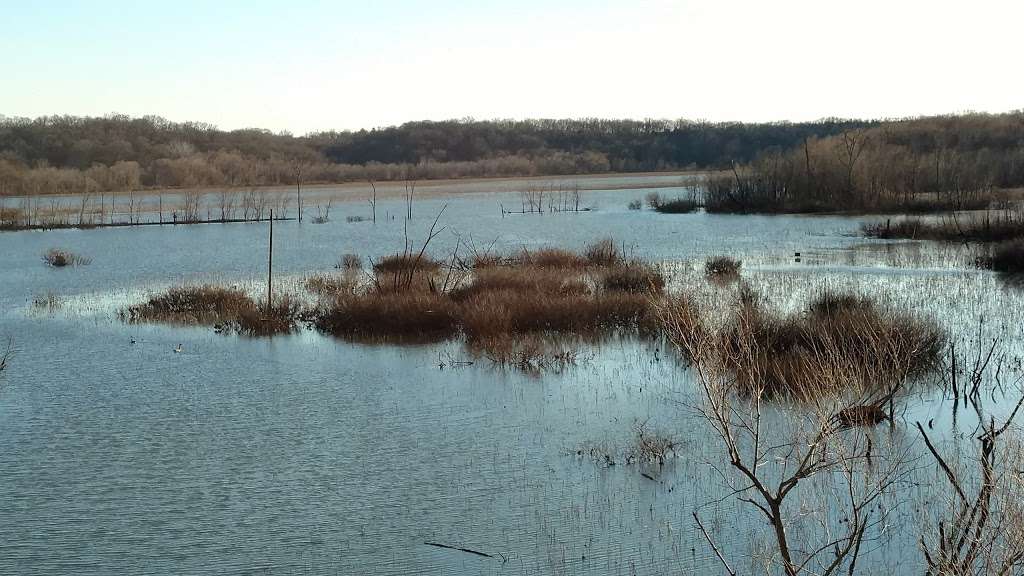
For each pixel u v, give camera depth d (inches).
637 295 920.9
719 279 1167.6
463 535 416.2
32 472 508.7
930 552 336.5
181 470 508.1
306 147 5959.6
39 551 408.8
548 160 6013.8
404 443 548.7
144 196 4008.4
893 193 2512.3
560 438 548.1
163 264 1541.6
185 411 629.0
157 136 5142.7
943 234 1683.1
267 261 1583.4
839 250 1552.7
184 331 929.5
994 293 1010.7
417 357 788.6
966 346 730.2
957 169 2564.0
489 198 3806.6
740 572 369.1
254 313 944.9
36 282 1320.1
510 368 733.3
